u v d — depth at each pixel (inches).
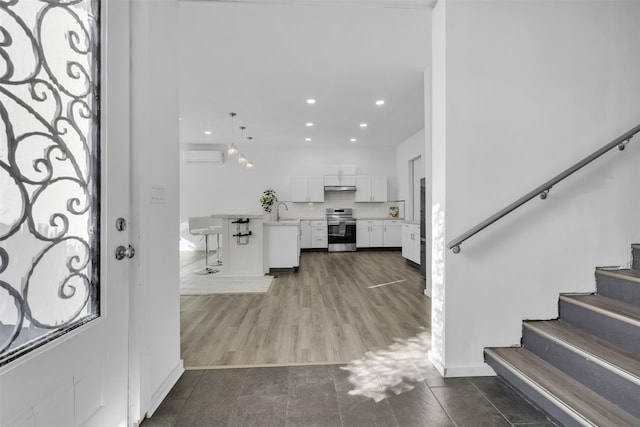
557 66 76.7
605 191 77.5
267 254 200.1
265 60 135.4
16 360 34.8
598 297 74.3
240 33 115.4
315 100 182.7
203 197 311.9
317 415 60.5
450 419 59.3
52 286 41.3
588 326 68.1
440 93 77.2
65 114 43.3
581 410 51.3
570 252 77.0
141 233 58.4
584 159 69.3
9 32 35.3
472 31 75.1
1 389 33.1
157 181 64.7
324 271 206.2
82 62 46.4
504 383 71.6
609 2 77.7
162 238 67.0
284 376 74.7
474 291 75.4
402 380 72.9
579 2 77.1
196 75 149.6
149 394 60.9
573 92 77.0
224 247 192.9
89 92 47.9
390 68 143.6
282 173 319.6
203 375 75.1
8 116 35.2
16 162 36.2
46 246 40.3
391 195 323.0
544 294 76.6
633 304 68.0
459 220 75.2
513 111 76.0
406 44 123.8
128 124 56.7
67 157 43.8
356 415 60.5
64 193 43.3
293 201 309.3
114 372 52.8
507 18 75.8
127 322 56.6
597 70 77.4
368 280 179.8
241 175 315.6
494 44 75.5
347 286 165.5
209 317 117.3
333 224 305.7
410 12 104.3
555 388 57.6
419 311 124.0
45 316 40.1
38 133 39.1
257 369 78.0
